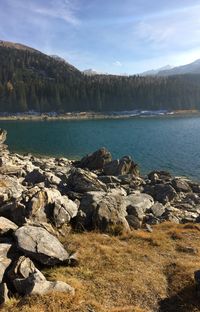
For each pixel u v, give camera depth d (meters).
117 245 18.47
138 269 15.69
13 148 77.25
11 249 15.26
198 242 19.67
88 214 21.17
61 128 128.50
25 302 11.95
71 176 29.62
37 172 34.62
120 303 12.94
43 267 15.20
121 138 94.44
